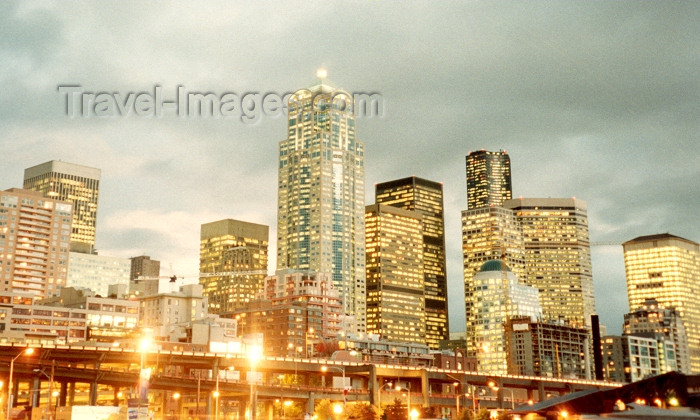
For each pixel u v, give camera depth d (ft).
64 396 629.92
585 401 295.89
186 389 625.00
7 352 563.07
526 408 310.65
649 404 284.20
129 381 598.75
